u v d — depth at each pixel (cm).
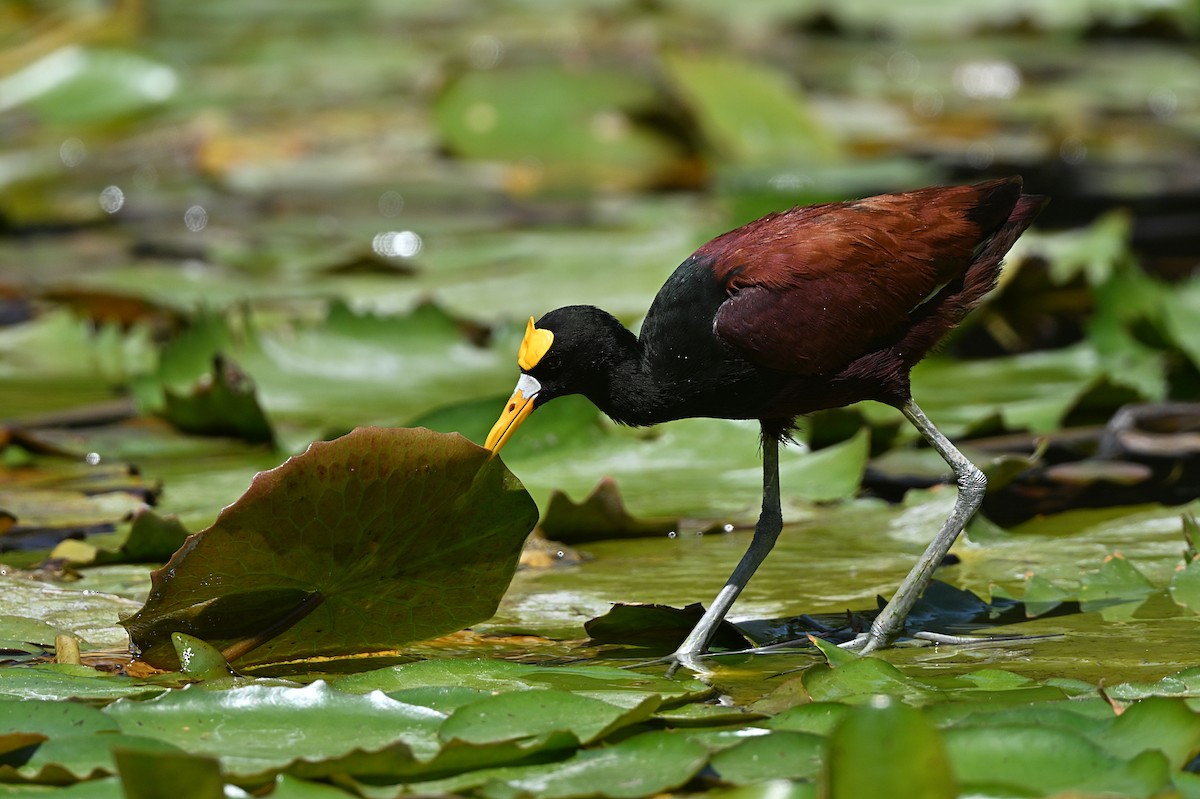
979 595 873
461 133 2119
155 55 2428
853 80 2564
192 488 1071
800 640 802
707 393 848
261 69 2570
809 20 2848
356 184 2077
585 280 1609
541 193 2070
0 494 1047
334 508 696
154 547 933
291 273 1739
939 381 1337
